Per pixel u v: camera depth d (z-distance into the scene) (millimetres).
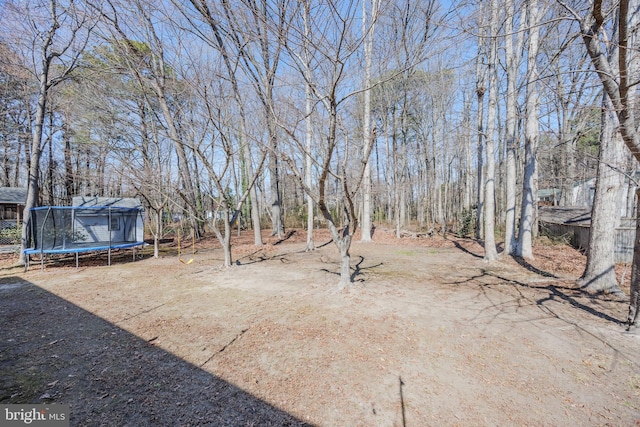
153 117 8430
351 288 5211
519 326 3547
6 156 15047
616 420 1958
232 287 5590
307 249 10922
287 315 4008
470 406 2127
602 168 4809
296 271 7039
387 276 6352
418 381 2445
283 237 15188
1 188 14000
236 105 6074
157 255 9688
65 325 3740
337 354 2912
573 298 4633
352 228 5070
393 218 25516
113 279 6367
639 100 2592
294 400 2225
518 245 8383
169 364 2762
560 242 11195
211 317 3982
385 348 3021
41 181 15227
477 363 2715
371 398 2236
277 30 3043
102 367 2711
